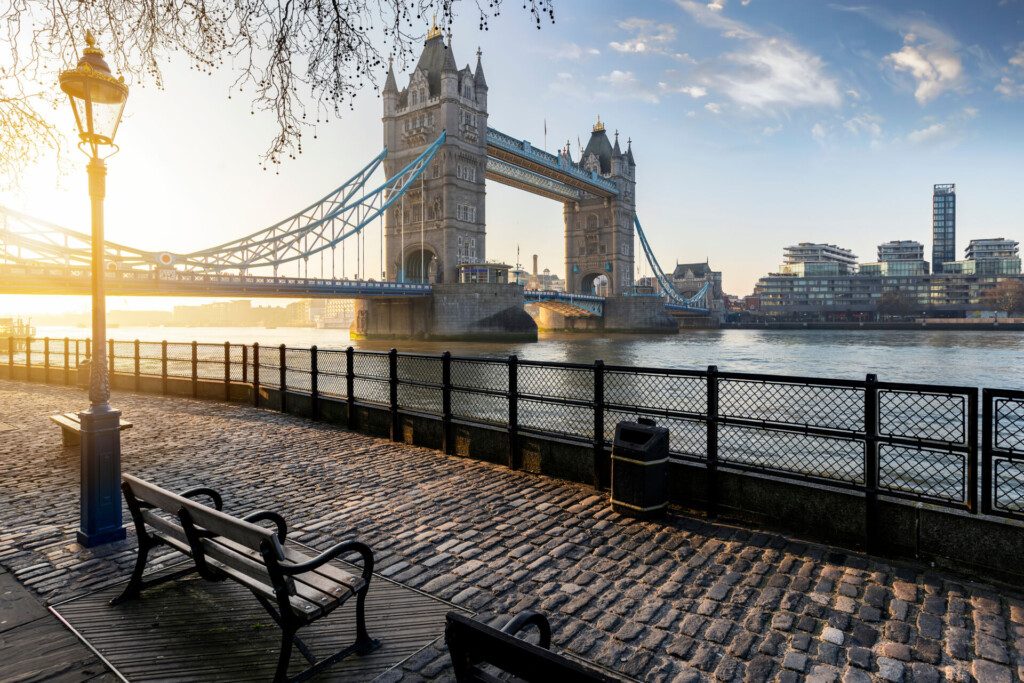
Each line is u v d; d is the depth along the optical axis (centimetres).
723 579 484
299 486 755
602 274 15688
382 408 1037
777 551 539
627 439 648
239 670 357
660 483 627
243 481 780
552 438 786
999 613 425
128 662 365
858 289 18225
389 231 11406
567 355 7175
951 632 402
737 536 576
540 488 733
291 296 7912
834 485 559
